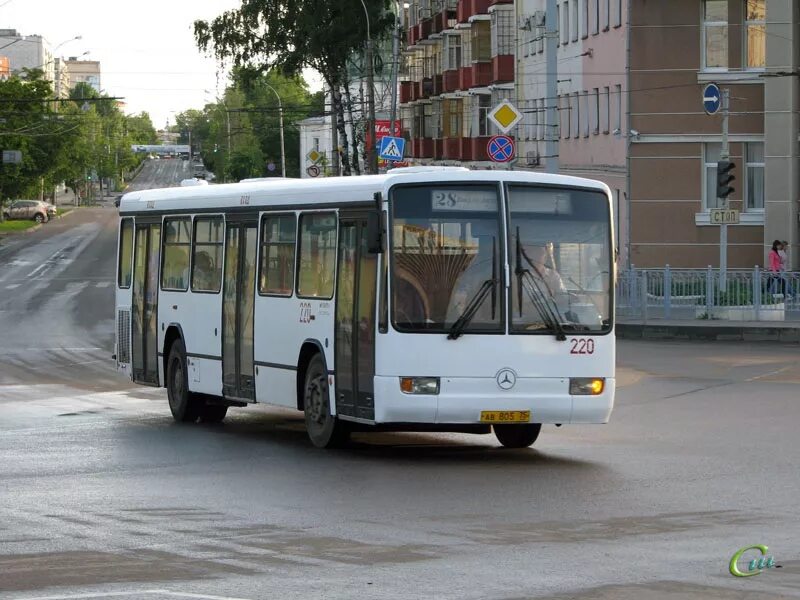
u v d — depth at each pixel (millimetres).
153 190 26125
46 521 13586
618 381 29969
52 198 172750
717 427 21938
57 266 80438
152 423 23922
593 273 18547
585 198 18594
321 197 19797
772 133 54812
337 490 15617
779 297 44344
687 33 57938
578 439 20766
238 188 22516
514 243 18234
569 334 18312
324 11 86438
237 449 19750
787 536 12633
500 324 18109
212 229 23266
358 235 18766
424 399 17906
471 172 18266
